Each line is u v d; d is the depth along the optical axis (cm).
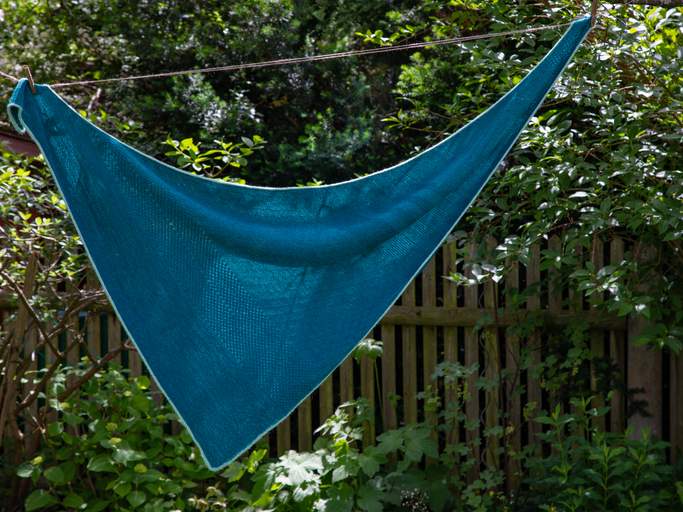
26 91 171
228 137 472
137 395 336
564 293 365
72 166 174
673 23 277
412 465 364
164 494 327
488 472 325
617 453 271
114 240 173
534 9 331
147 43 516
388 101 524
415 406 369
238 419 174
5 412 309
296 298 191
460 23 350
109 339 378
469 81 339
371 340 338
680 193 241
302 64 503
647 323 338
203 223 182
